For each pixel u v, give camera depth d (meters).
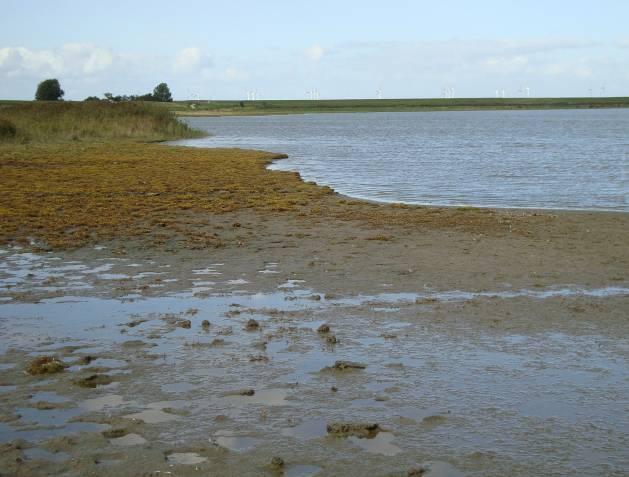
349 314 8.53
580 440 5.20
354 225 15.13
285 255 12.05
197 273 10.70
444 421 5.51
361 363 6.79
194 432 5.30
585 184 23.62
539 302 9.08
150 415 5.61
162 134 52.81
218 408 5.75
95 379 6.36
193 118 146.75
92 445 5.07
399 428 5.39
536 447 5.09
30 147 37.97
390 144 49.84
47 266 11.20
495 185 23.59
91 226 14.74
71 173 25.05
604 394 6.06
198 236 13.77
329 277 10.45
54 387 6.18
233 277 10.45
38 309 8.73
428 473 4.71
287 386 6.23
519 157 35.88
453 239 13.52
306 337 7.62
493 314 8.52
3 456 4.89
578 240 13.38
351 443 5.14
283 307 8.85
